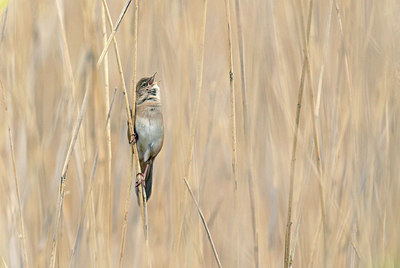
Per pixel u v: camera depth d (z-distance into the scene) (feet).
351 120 26.81
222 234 33.04
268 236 31.86
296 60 31.32
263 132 32.91
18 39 31.89
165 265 30.73
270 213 32.04
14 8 31.42
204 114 33.91
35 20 32.94
